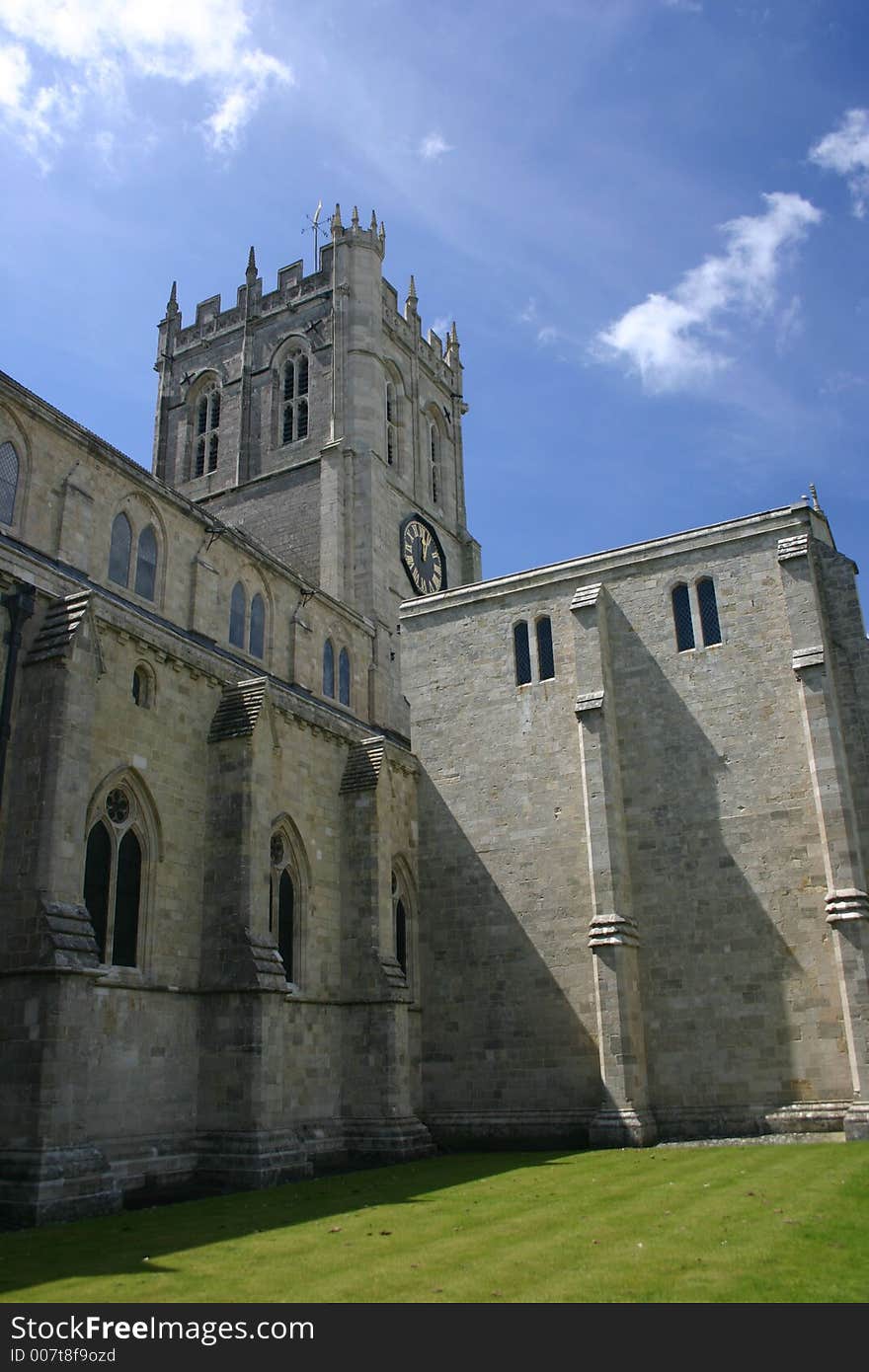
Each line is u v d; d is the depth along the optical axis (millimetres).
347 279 66250
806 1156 29453
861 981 34781
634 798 41094
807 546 40094
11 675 27406
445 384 76438
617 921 38812
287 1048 34781
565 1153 35312
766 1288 13625
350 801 39906
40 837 25844
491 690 45438
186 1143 29812
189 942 31516
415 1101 41344
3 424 35781
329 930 38031
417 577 65375
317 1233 19422
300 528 62562
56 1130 23594
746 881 38406
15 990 24781
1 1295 14625
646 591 43156
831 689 38250
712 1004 37812
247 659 45906
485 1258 16250
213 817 33031
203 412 70938
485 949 42469
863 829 37656
